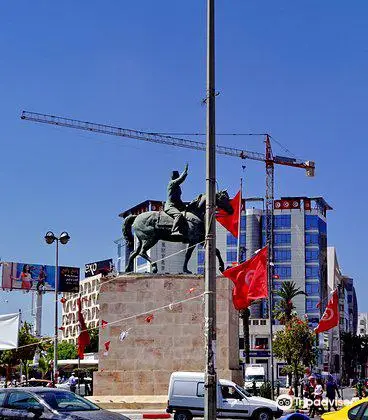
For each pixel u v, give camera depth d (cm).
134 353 3809
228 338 3762
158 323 3831
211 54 1995
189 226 3903
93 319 16538
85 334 4453
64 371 6962
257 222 15200
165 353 3797
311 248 14950
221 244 15075
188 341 3800
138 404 3588
